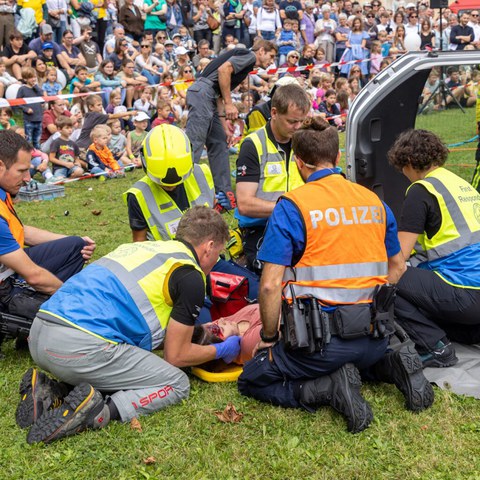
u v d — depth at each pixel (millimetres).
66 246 4180
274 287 3168
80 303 3244
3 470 2922
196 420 3283
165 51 14648
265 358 3396
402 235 3752
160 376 3342
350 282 3191
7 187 3840
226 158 7500
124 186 9117
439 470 2887
